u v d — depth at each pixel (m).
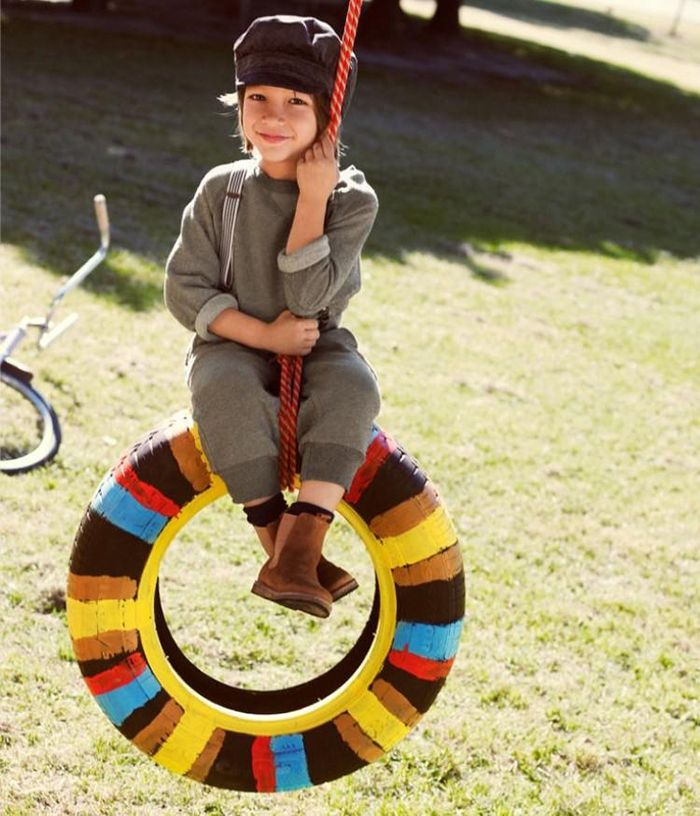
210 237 2.57
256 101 2.43
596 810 3.67
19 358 6.16
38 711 3.72
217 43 19.25
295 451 2.50
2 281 7.15
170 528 2.61
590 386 7.69
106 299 7.28
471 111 18.03
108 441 5.50
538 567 5.18
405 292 8.88
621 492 6.11
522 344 8.27
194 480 2.57
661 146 18.88
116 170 10.61
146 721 2.69
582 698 4.25
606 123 19.81
